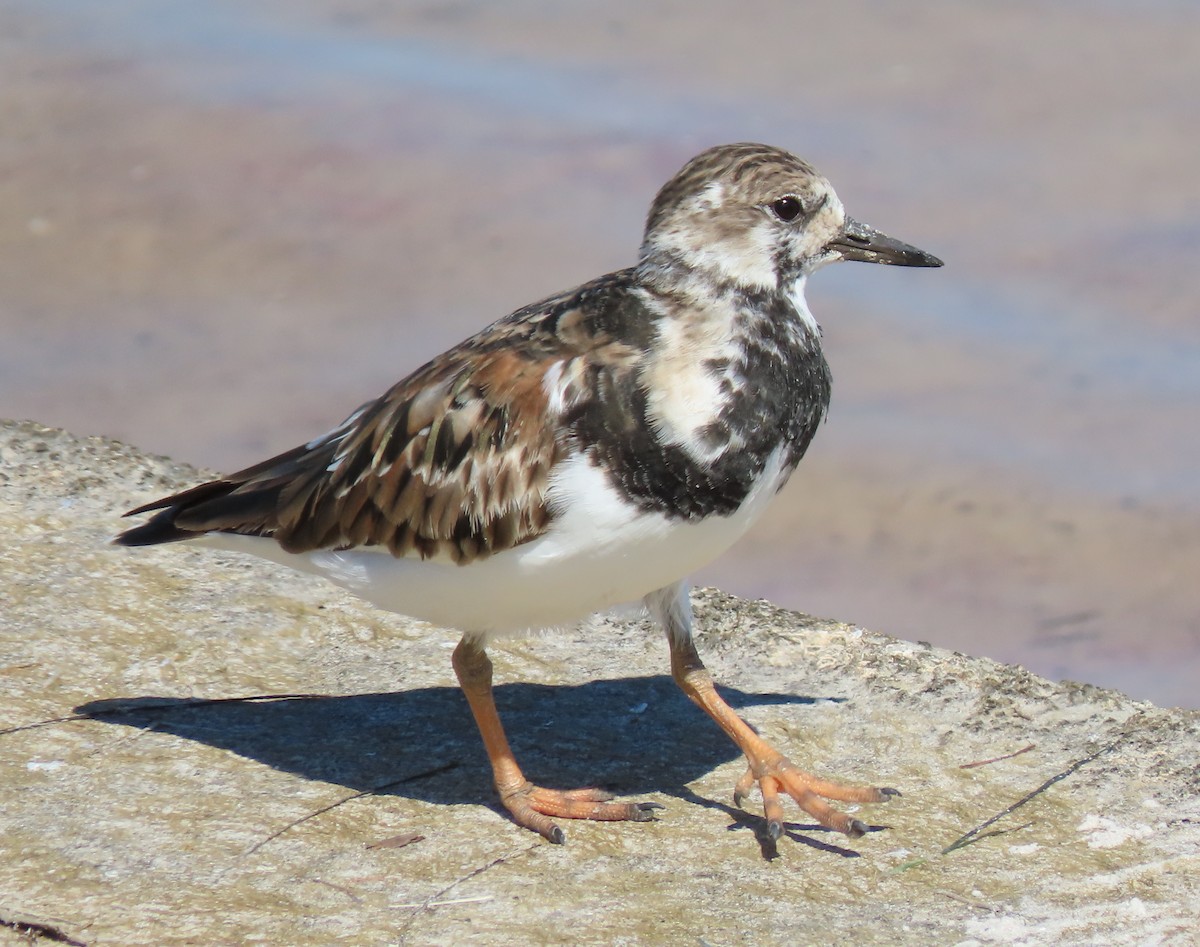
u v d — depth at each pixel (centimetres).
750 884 838
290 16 2642
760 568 1630
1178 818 907
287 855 841
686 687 923
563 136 2231
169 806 877
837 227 895
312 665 1056
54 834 840
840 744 987
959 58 2405
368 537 869
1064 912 814
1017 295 1931
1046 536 1631
